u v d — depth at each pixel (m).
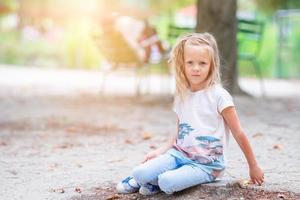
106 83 14.38
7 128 6.91
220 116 3.64
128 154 5.21
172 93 11.05
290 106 9.09
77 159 4.99
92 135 6.34
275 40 19.81
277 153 5.11
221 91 3.62
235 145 5.45
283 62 18.48
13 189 3.97
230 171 4.27
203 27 9.70
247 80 16.95
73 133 6.50
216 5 9.65
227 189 3.61
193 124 3.65
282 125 6.98
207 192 3.57
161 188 3.49
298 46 18.47
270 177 4.07
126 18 12.37
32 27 24.08
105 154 5.22
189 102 3.69
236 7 9.80
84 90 12.14
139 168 3.55
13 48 24.89
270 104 9.30
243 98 9.79
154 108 8.77
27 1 21.75
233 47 9.83
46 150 5.47
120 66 11.10
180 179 3.49
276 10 21.19
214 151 3.62
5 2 23.89
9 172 4.51
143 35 10.71
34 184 4.10
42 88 12.70
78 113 8.27
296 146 5.48
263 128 6.71
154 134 6.34
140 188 3.66
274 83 15.70
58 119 7.66
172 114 8.04
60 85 13.60
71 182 4.12
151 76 17.45
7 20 26.86
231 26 9.75
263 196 3.53
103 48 10.61
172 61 3.75
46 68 22.41
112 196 3.66
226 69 9.82
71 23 23.16
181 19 22.25
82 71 20.55
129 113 8.22
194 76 3.61
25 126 7.07
